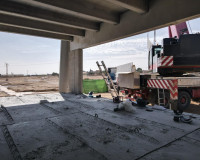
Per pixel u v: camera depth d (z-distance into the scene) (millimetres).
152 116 4926
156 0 5496
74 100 8109
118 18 7055
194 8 4402
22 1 6008
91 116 4934
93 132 3549
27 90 16312
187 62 6730
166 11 5152
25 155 2521
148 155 2549
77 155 2537
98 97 9281
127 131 3609
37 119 4582
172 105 6418
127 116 4918
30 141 3059
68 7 5605
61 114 5184
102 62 9117
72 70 11742
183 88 7312
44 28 8219
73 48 11367
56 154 2564
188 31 8789
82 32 9781
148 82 7215
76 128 3809
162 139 3162
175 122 4285
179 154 2582
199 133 3490
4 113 5402
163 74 7473
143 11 5758
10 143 2998
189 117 4418
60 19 7125
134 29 6371
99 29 8523
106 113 5309
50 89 17797
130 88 7914
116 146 2854
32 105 6781
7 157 2486
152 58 8227
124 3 5074
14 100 8164
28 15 6332
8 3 5918
